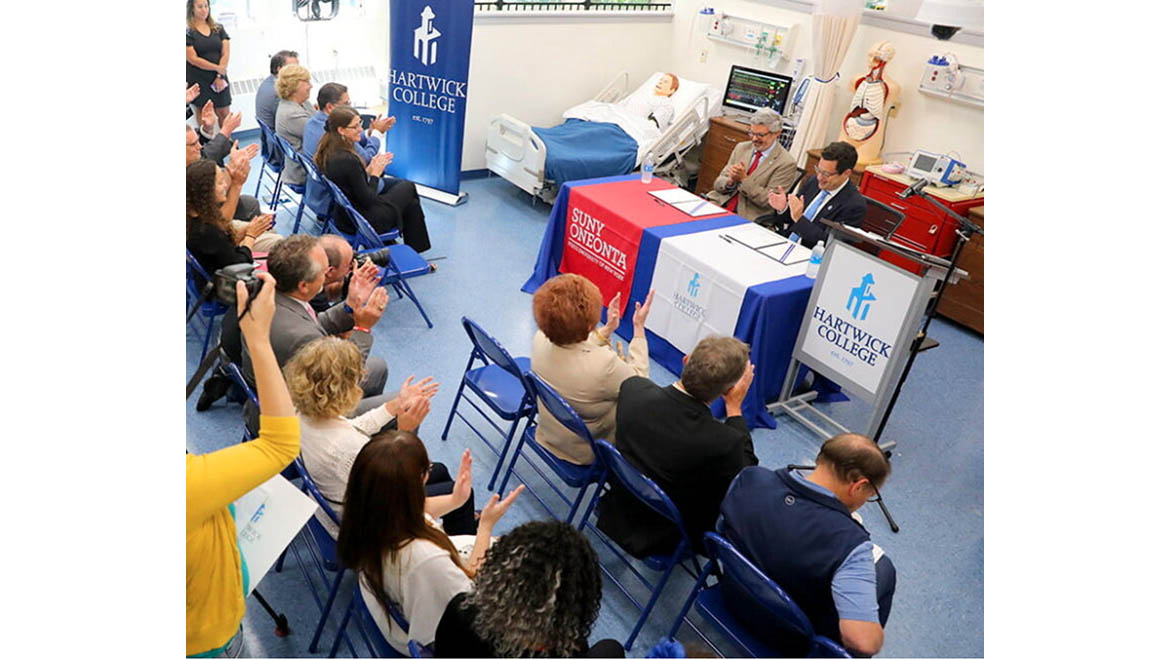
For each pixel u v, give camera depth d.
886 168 5.19
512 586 1.52
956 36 5.01
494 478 3.10
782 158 4.80
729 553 2.00
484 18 5.99
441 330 4.23
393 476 1.75
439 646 1.70
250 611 2.47
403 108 5.87
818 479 2.08
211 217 3.26
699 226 4.16
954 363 4.59
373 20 7.05
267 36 6.57
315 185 4.58
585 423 2.79
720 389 2.40
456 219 5.75
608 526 2.53
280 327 2.62
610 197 4.46
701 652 2.49
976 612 2.84
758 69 6.26
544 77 6.52
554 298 2.66
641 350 3.10
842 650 1.89
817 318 3.53
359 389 2.18
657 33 6.92
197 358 3.68
